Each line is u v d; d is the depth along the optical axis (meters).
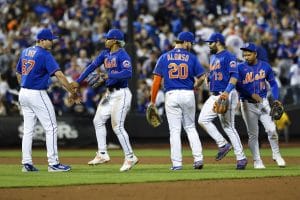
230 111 33.00
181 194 24.17
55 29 64.81
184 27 65.81
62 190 25.39
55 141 32.28
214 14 69.19
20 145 53.59
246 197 23.42
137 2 68.56
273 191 24.86
